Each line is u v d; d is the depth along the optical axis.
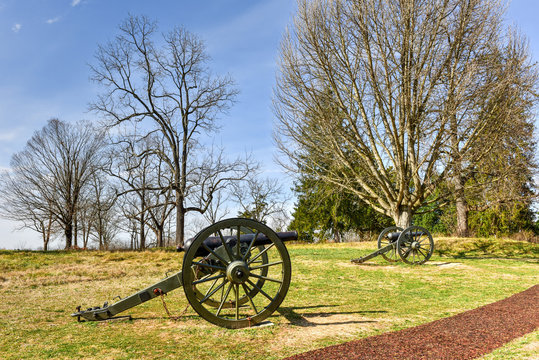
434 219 33.59
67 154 35.06
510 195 18.55
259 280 7.32
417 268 13.84
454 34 15.85
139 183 35.31
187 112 30.36
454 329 5.86
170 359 4.63
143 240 36.09
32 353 4.86
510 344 4.96
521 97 16.19
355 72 16.88
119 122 29.41
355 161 18.19
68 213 34.78
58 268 13.78
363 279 11.59
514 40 16.70
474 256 18.09
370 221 31.78
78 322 6.51
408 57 15.46
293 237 6.59
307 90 16.80
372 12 15.59
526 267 14.23
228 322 6.00
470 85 15.09
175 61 30.25
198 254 6.19
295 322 6.43
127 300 6.53
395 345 5.04
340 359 4.52
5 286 10.32
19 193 34.12
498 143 16.58
